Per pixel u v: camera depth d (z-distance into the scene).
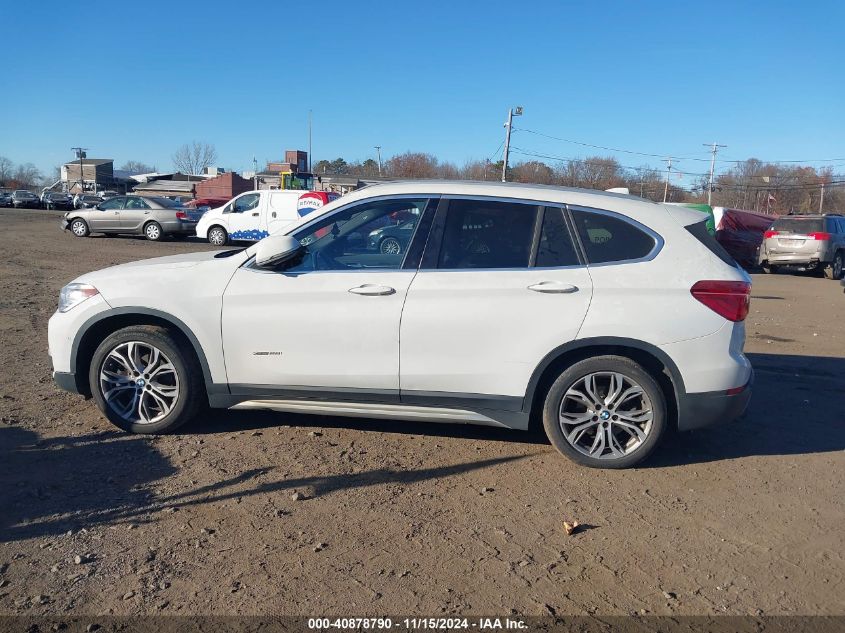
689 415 4.56
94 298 4.97
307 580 3.30
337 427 5.35
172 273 4.97
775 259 20.42
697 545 3.73
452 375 4.62
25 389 6.05
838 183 58.12
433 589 3.26
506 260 4.62
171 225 25.38
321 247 4.86
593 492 4.33
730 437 5.39
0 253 18.22
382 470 4.57
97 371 5.00
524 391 4.59
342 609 3.09
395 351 4.65
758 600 3.26
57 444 4.83
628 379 4.56
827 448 5.20
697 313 4.48
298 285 4.74
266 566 3.41
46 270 14.87
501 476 4.53
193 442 4.97
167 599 3.12
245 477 4.40
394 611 3.09
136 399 5.02
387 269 4.71
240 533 3.71
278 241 4.70
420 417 4.79
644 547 3.69
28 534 3.63
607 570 3.47
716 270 4.55
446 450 4.95
